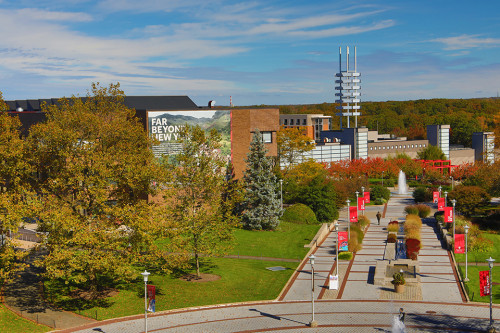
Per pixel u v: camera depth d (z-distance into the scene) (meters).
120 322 43.62
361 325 42.66
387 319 43.94
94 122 47.34
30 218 46.56
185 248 54.78
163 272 56.50
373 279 55.66
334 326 42.53
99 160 46.59
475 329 41.44
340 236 55.34
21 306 46.09
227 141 87.44
